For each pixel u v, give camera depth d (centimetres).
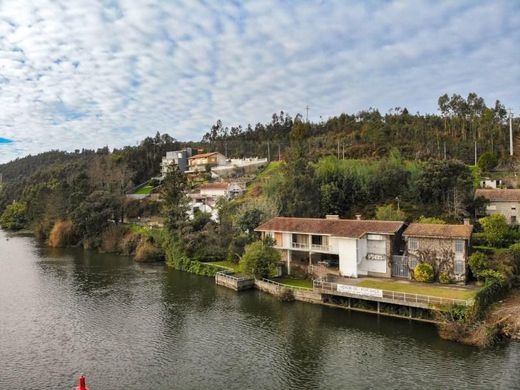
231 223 7925
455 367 3350
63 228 10394
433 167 7250
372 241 5512
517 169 9100
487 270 4738
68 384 3353
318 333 4194
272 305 5138
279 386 3250
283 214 7612
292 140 14738
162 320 4769
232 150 19200
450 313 4000
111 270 7444
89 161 18312
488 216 6125
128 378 3438
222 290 5931
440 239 5019
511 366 3312
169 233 7969
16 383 3375
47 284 6456
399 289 4716
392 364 3481
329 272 5672
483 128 12375
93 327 4597
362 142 12419
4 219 14988
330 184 7994
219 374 3472
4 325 4684
